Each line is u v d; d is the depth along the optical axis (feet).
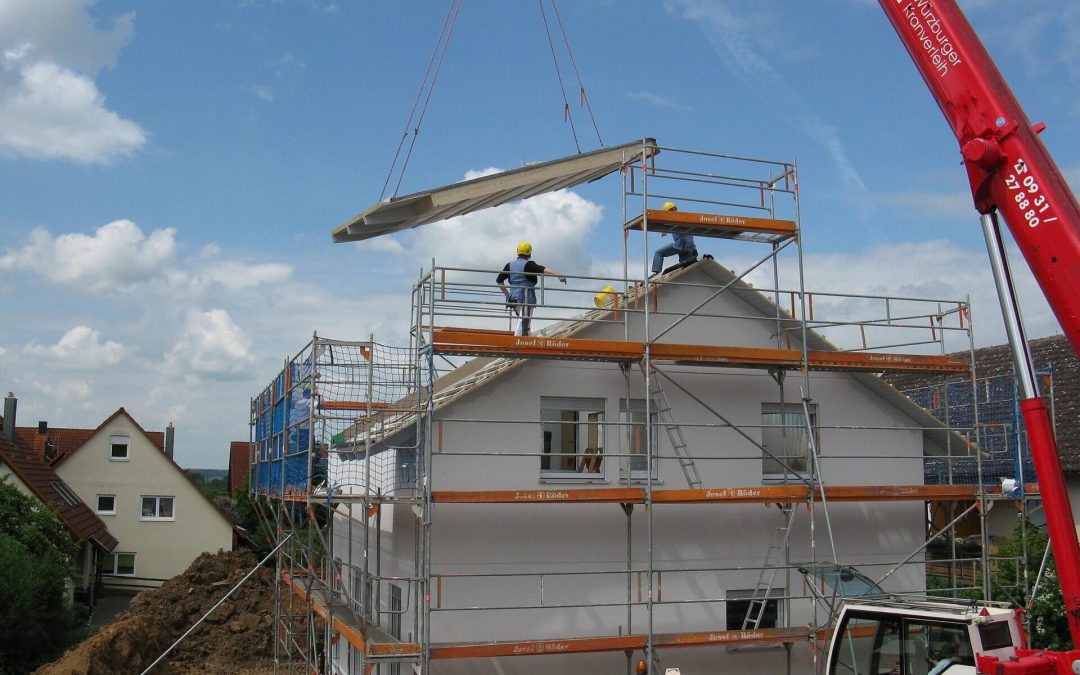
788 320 55.06
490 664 47.75
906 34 30.94
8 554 72.08
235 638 83.82
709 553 52.90
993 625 34.65
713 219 51.93
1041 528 57.77
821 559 55.31
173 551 138.72
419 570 47.91
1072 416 66.74
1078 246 26.63
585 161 50.60
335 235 48.52
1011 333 28.14
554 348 48.01
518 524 49.39
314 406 50.06
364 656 43.52
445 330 47.57
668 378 51.19
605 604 47.67
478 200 48.14
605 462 51.72
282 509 63.57
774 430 55.98
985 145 28.19
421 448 47.70
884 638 37.06
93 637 72.28
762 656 52.75
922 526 58.08
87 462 137.80
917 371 55.77
